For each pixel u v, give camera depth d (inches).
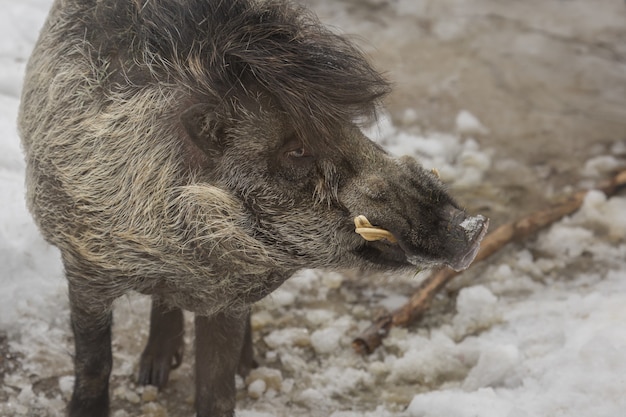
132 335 392.2
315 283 436.1
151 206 276.7
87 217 283.9
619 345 370.3
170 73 277.3
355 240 274.5
